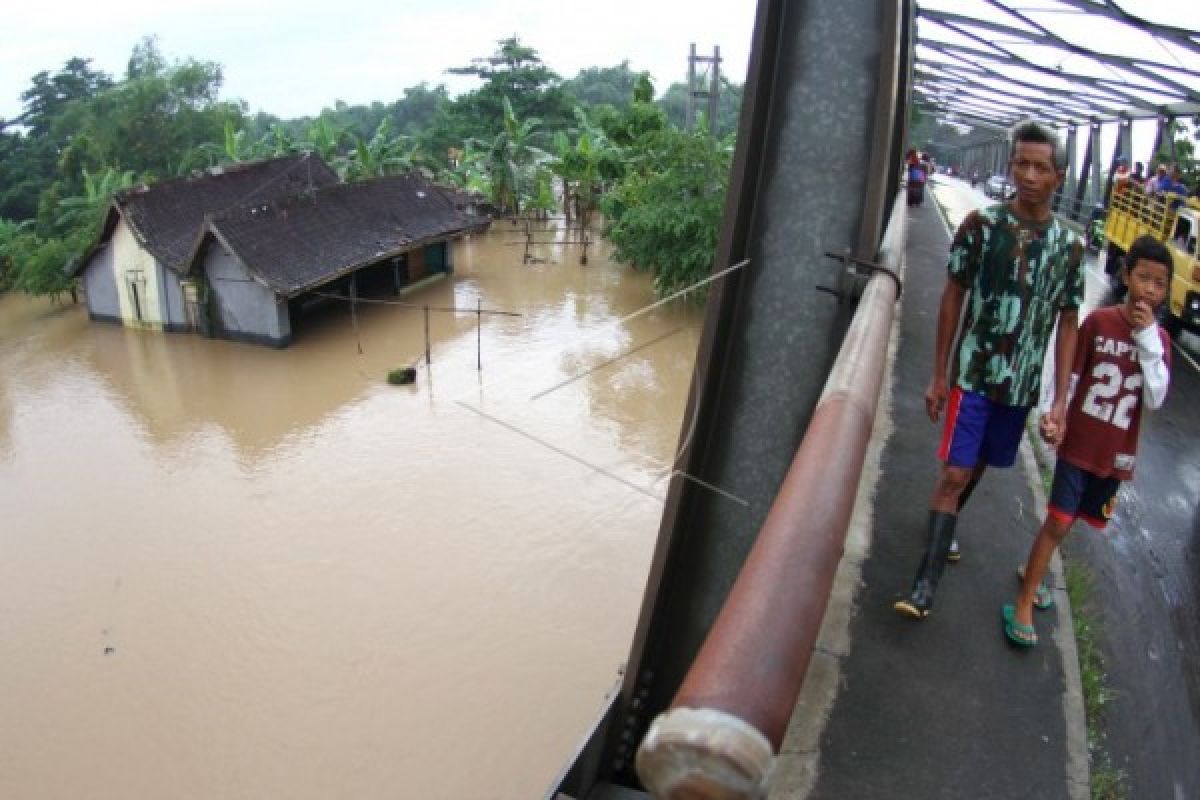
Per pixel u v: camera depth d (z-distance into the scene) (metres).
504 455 15.35
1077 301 2.77
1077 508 2.93
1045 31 10.18
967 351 2.84
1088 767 2.61
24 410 17.55
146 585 11.72
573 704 9.50
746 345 2.88
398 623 10.85
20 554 12.45
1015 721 2.75
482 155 41.19
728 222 2.70
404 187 28.53
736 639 0.88
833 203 2.73
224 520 13.30
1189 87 11.29
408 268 27.48
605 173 30.39
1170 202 10.84
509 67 54.66
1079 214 20.80
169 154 45.91
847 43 2.65
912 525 3.79
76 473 14.87
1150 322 2.81
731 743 0.71
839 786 2.49
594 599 11.34
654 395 17.98
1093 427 2.88
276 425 16.70
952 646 3.05
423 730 9.16
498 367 19.84
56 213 36.00
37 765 8.76
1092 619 3.49
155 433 16.41
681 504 2.81
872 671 2.92
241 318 21.17
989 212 2.74
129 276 22.16
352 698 9.61
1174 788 2.79
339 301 24.69
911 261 10.28
